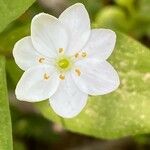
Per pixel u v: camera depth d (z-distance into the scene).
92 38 0.08
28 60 0.07
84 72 0.08
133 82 0.08
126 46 0.08
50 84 0.08
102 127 0.09
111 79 0.08
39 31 0.07
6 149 0.07
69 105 0.08
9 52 0.09
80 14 0.07
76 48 0.08
